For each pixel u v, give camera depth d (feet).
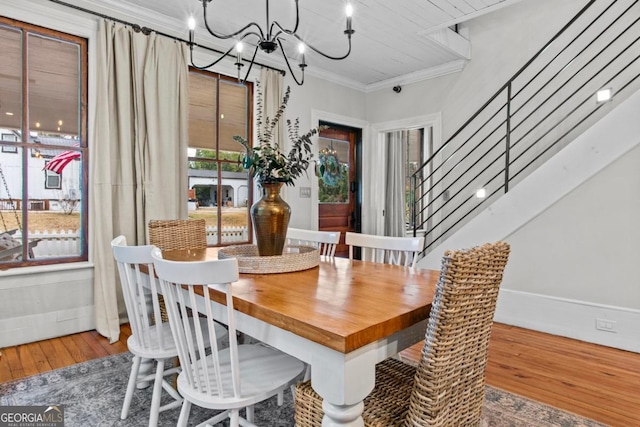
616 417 6.30
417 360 8.61
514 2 10.35
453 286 3.36
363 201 17.39
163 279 4.39
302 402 4.33
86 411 6.34
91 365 8.09
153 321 7.04
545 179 10.16
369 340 3.52
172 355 5.38
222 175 12.95
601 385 7.40
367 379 3.63
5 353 8.70
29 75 9.42
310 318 3.74
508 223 10.82
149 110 10.51
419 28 11.71
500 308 11.13
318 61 14.35
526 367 8.18
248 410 5.69
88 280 10.16
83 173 10.18
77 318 10.00
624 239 9.09
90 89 10.03
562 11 12.00
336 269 6.34
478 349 4.02
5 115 9.17
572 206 9.82
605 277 9.38
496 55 13.43
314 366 3.67
